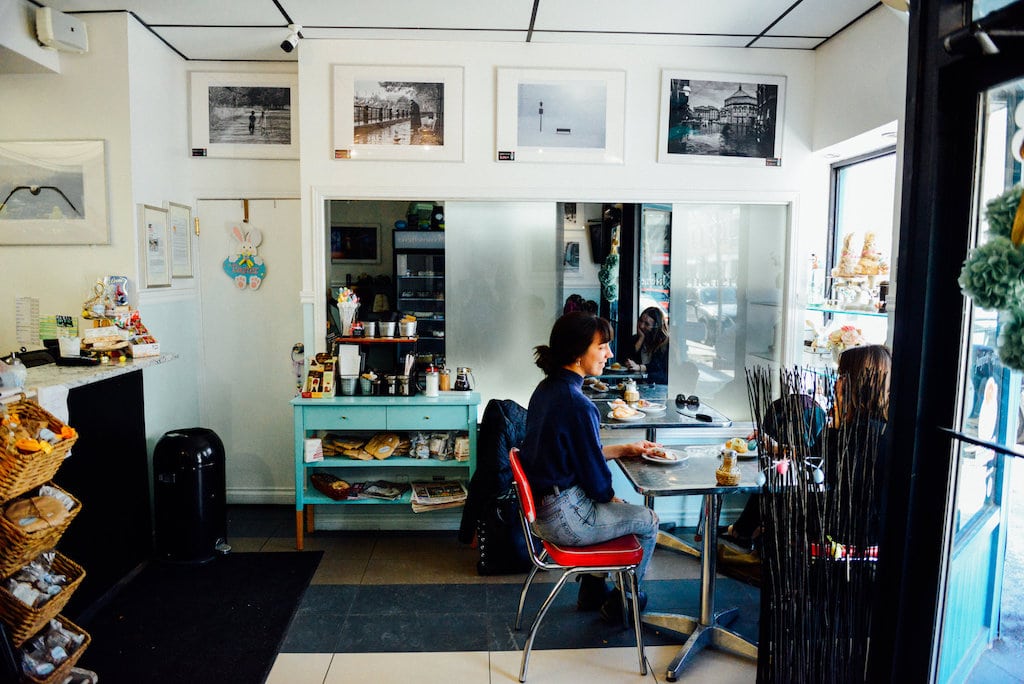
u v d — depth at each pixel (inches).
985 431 54.6
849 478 70.1
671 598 121.0
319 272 149.2
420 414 139.9
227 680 94.5
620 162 148.2
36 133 133.0
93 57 130.8
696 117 148.0
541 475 97.1
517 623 108.3
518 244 151.9
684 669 98.1
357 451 144.0
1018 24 45.7
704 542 102.8
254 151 158.1
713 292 155.1
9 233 134.0
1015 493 57.9
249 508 166.7
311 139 146.0
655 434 142.7
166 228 147.1
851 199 149.6
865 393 71.7
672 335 155.3
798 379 75.1
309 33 140.3
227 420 166.9
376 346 155.4
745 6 124.0
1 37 115.7
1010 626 59.1
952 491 54.7
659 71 146.6
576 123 146.9
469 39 142.8
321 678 95.3
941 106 52.1
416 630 108.9
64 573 90.0
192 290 160.7
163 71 145.6
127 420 125.9
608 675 96.9
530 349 154.0
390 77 144.8
